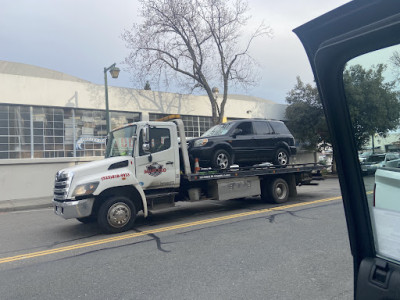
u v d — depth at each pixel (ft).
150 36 61.21
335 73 4.47
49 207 40.93
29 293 13.03
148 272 14.69
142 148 24.48
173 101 61.52
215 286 12.80
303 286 12.50
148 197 24.48
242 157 31.68
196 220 25.76
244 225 22.97
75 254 18.08
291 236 19.53
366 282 4.54
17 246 20.57
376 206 4.57
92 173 22.35
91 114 52.70
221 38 62.69
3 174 45.50
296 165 34.32
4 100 44.91
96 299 12.20
